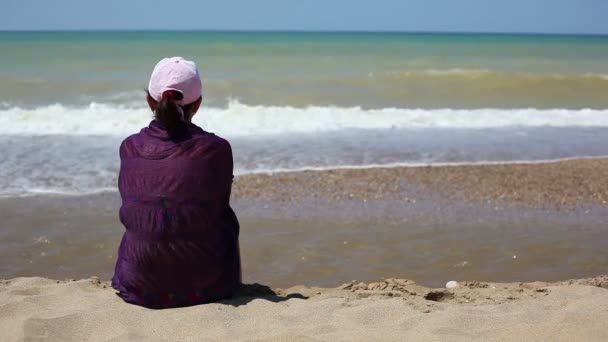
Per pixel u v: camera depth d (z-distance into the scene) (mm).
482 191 7816
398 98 15695
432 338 2842
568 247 5855
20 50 29141
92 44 37812
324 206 7062
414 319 3111
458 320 3098
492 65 25016
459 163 9211
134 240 3162
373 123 12312
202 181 3096
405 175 8445
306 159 9281
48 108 12664
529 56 32094
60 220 6320
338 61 25047
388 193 7637
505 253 5652
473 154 9883
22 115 11789
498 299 3795
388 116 12922
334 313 3205
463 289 4156
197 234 3127
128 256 3209
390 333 2916
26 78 17078
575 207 7270
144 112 12438
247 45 39438
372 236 6062
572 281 4422
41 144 9852
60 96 14523
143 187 3109
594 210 7172
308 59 25750
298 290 4117
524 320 3127
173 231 3076
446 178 8352
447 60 27375
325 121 12305
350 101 15094
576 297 3654
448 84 17734
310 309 3234
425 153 9867
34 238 5762
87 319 3004
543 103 15594
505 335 2910
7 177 7895
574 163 9273
